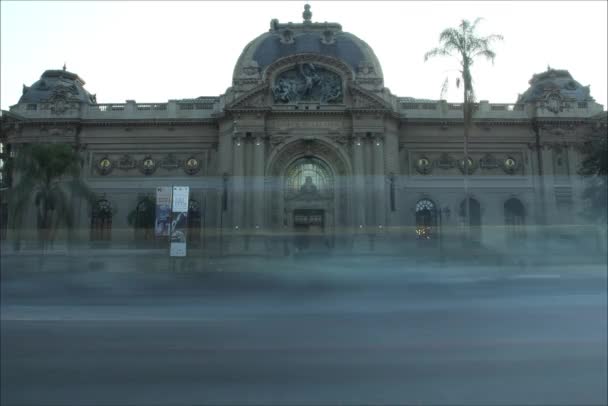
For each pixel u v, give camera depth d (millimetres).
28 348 5289
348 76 51250
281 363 5352
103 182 23516
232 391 5254
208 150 55250
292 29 55656
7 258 5863
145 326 5457
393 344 5469
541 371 5469
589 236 6672
